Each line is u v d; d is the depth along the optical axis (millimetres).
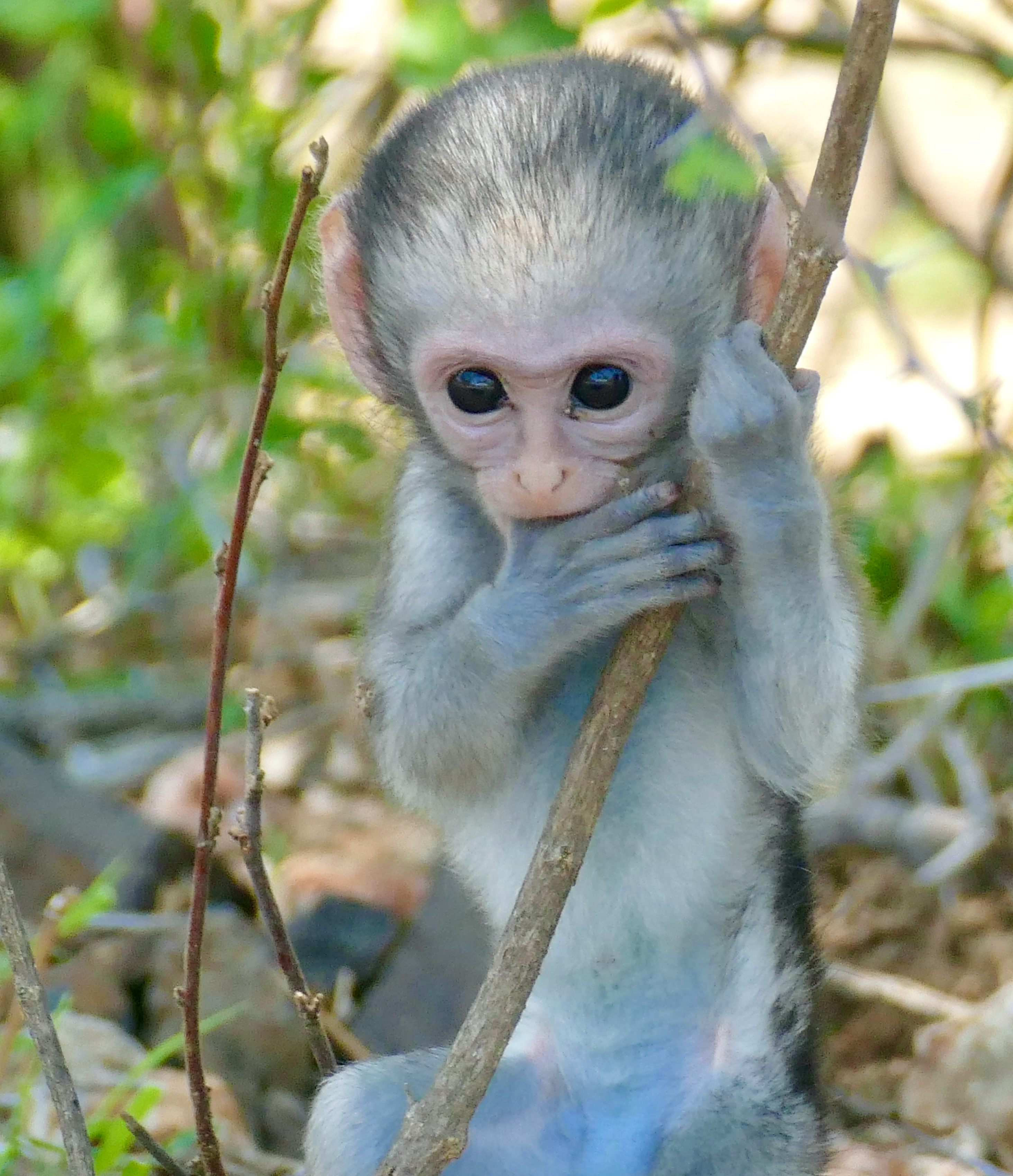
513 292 7852
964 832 12812
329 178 14656
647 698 8930
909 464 15055
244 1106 11336
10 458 15945
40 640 16969
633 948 9172
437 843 11195
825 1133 9188
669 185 7578
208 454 16047
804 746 8367
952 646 14039
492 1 13367
